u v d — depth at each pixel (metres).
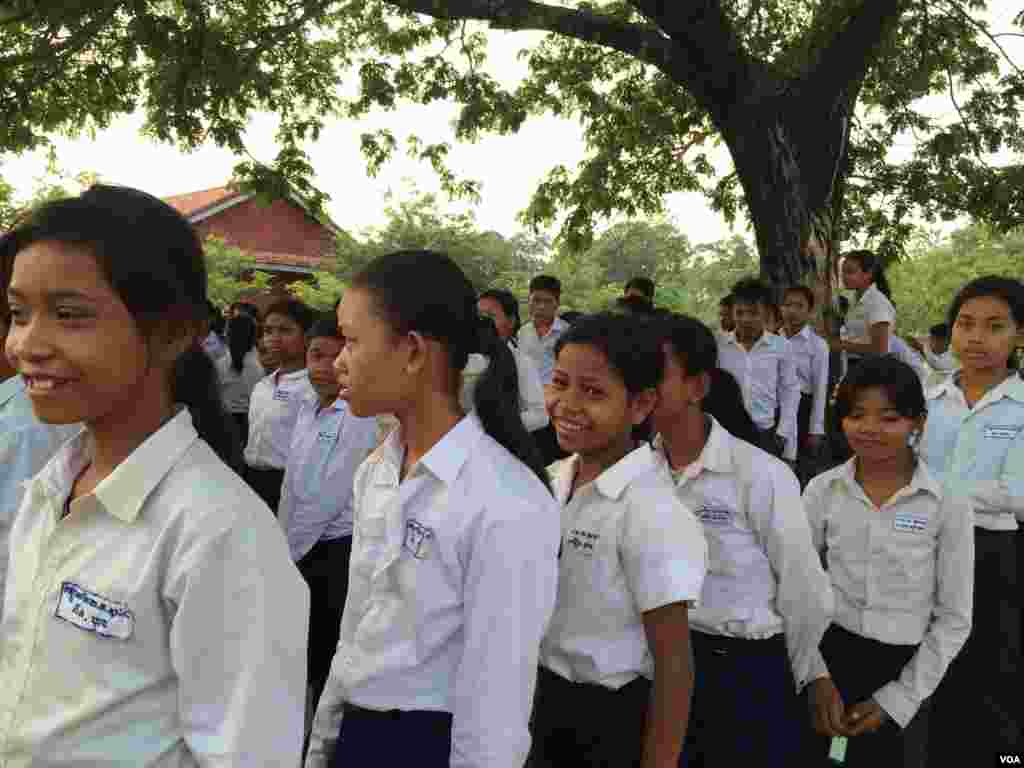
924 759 2.63
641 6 7.76
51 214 0.99
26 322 1.00
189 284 1.08
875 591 2.54
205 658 1.03
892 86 10.11
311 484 3.58
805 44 9.05
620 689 1.85
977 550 3.40
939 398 3.65
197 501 1.06
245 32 8.32
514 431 1.59
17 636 1.13
